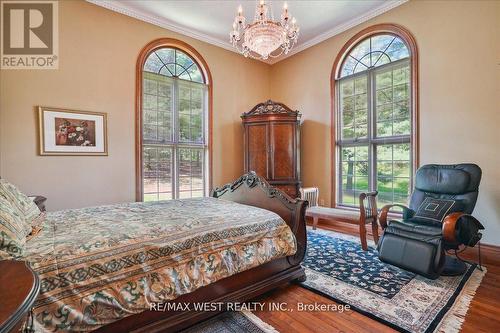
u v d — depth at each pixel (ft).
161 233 5.41
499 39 9.29
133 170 12.64
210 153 15.52
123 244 4.82
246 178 9.52
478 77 9.75
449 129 10.48
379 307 6.32
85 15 11.32
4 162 9.73
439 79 10.76
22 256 3.99
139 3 11.91
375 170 13.39
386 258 8.32
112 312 4.30
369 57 13.58
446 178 9.05
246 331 5.53
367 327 5.62
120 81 12.26
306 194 13.98
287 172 15.02
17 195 5.68
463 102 10.11
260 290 6.57
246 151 15.62
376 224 11.07
